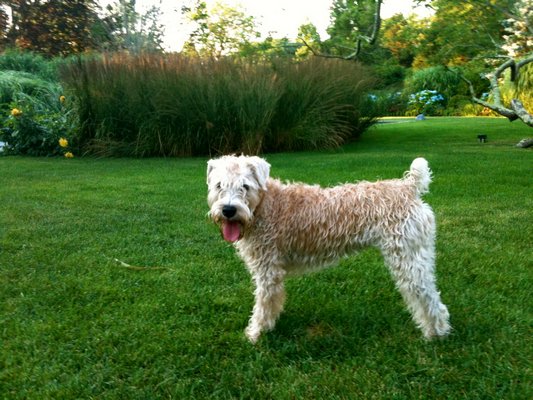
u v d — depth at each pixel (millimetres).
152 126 5027
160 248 2184
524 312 1555
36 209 2816
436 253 2057
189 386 1233
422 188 1402
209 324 1543
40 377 1265
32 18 11953
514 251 2072
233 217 1387
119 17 9219
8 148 5305
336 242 1432
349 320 1553
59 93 6105
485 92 10781
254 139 5023
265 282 1470
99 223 2545
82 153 5277
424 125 7738
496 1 4875
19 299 1690
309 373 1278
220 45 8578
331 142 5469
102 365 1312
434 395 1172
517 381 1214
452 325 1488
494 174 3613
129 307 1634
